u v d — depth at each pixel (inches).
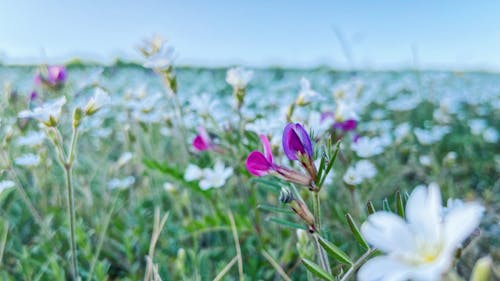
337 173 11.0
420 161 14.5
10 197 10.6
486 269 2.5
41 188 10.9
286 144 4.8
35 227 10.8
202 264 7.9
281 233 9.3
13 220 10.4
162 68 9.3
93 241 9.8
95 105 6.5
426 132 16.9
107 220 8.3
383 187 11.8
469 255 8.9
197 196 11.8
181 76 39.4
